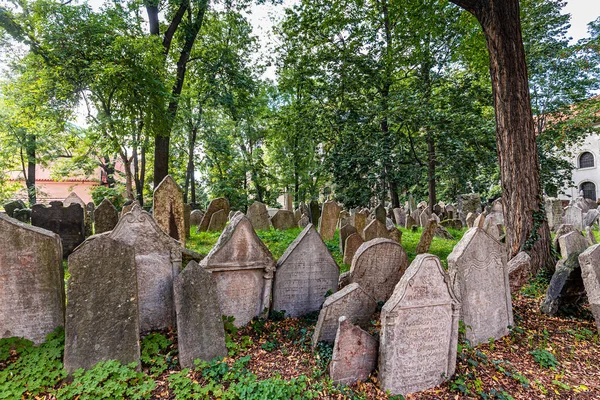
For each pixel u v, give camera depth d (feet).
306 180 88.53
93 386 9.84
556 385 11.84
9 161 71.46
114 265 11.36
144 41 36.76
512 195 23.48
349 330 11.12
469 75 47.70
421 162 52.54
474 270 14.23
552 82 67.05
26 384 10.01
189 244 27.35
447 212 57.98
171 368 11.65
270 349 13.37
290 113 62.13
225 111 60.39
